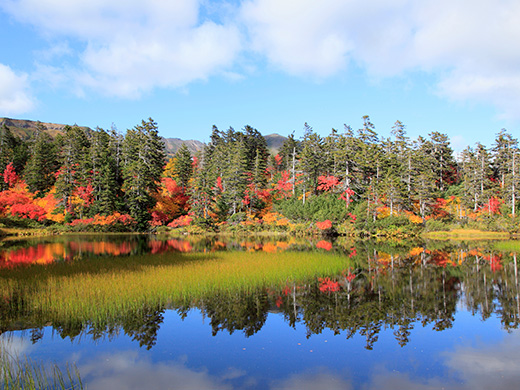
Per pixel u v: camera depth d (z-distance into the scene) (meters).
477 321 14.10
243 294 17.81
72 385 8.67
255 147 99.62
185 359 10.38
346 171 65.88
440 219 65.62
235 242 47.31
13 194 62.84
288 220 67.19
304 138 87.75
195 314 14.65
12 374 9.22
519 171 66.75
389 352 11.03
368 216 58.00
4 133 91.50
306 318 14.44
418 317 14.68
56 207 63.34
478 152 69.44
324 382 9.02
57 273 19.88
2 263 24.62
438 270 25.52
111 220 60.66
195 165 96.00
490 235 56.88
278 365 10.05
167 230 65.56
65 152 71.62
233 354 10.82
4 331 12.39
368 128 71.00
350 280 21.70
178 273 20.28
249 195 73.31
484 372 9.58
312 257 28.81
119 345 11.42
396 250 38.25
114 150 75.81
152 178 70.25
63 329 12.67
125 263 23.83
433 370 9.73
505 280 22.00
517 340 12.05
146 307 15.27
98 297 15.39
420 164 68.19
